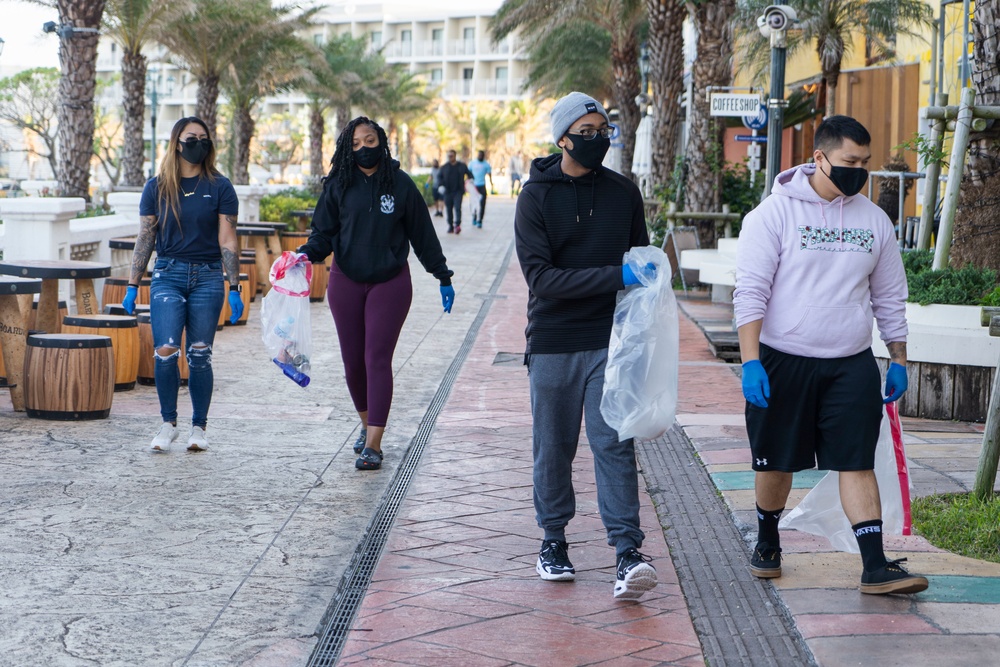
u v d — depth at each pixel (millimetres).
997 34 8578
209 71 30844
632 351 4309
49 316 8992
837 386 4344
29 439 7188
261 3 30000
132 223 14836
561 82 41219
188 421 7875
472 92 109312
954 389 8352
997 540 5047
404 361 10867
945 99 14922
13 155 78562
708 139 18281
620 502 4441
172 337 6891
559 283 4352
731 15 18109
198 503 5871
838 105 25094
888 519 4648
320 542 5285
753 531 5344
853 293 4332
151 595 4516
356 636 4090
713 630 4180
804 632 4039
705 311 14758
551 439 4621
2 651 3904
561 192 4441
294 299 6273
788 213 4344
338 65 50156
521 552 5137
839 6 20969
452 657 3895
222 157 63688
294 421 8039
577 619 4277
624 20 29609
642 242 4602
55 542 5145
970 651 3846
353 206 6500
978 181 8867
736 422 8062
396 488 6301
